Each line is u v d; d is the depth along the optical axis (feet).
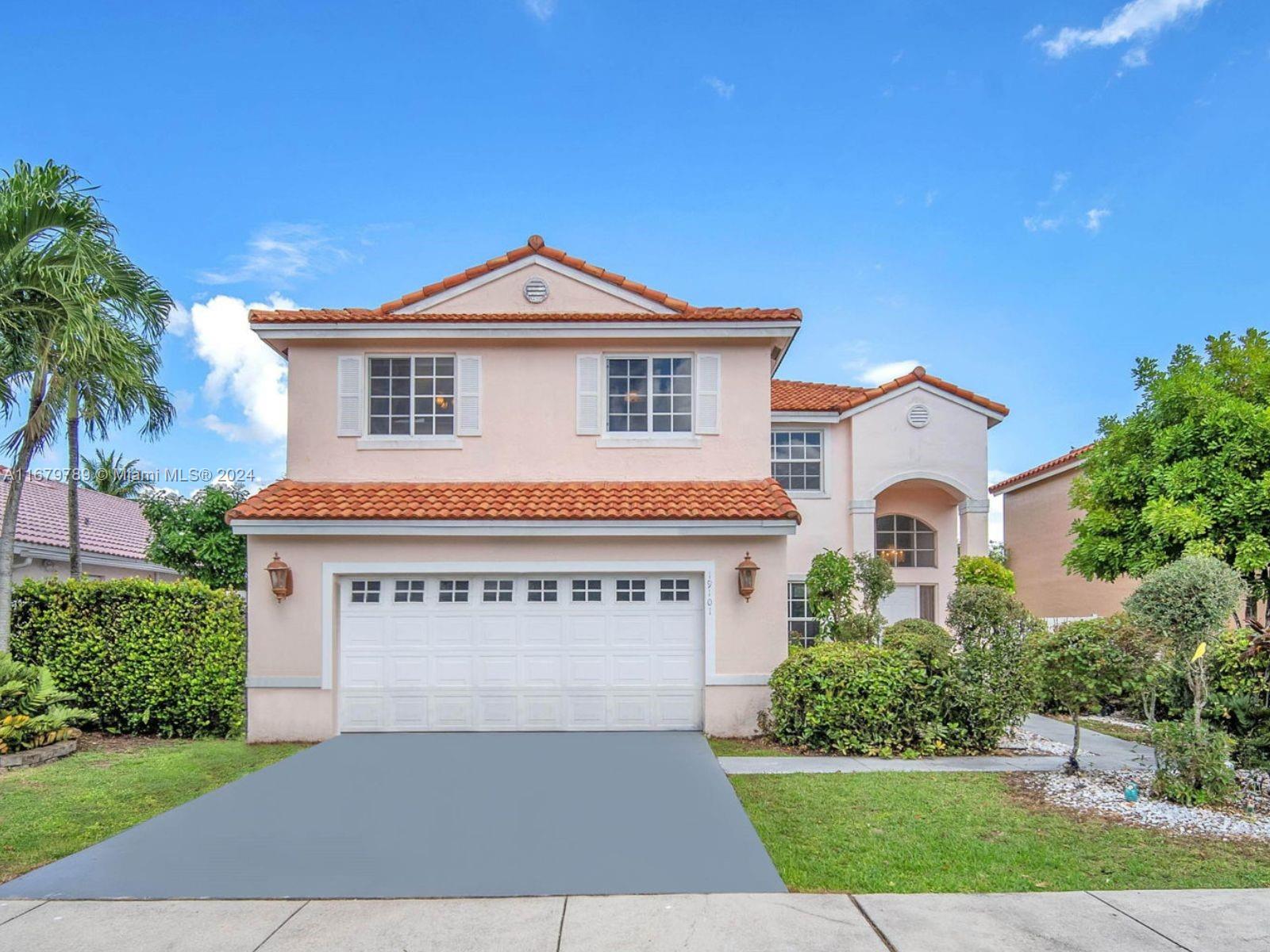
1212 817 24.22
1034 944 15.65
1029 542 77.87
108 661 39.42
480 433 41.32
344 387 41.29
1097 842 22.12
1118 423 52.70
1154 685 29.37
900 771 30.83
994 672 34.35
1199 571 26.35
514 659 38.09
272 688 37.37
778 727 35.68
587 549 38.04
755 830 23.11
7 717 33.65
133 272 40.29
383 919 17.20
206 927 16.84
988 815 24.76
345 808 25.53
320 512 36.91
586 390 41.57
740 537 38.09
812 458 59.72
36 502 71.41
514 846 21.80
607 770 30.25
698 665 38.24
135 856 21.20
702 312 41.16
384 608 38.22
